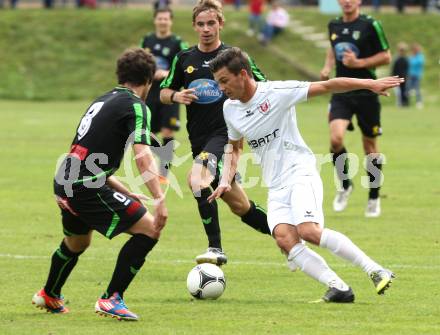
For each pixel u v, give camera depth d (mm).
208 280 28344
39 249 37406
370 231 41875
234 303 27969
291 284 31016
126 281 25375
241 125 27984
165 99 35281
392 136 88625
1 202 50375
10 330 24375
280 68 143875
